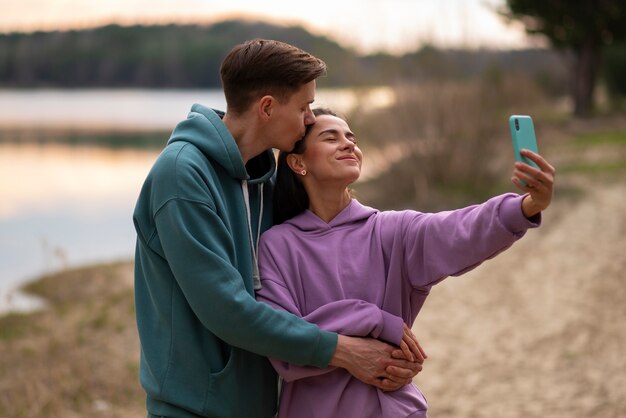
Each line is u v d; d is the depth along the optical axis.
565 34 21.69
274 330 2.11
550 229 9.64
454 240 2.20
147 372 2.26
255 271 2.32
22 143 28.09
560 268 7.80
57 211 14.43
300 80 2.27
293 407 2.32
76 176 19.28
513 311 6.52
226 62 2.31
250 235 2.34
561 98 27.08
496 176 10.71
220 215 2.20
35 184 17.89
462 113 10.66
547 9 21.22
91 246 11.33
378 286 2.33
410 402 2.29
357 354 2.19
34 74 68.38
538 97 16.38
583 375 4.96
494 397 4.73
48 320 6.79
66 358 5.62
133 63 64.88
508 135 10.99
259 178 2.41
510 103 12.57
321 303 2.30
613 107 24.72
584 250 8.47
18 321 6.77
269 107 2.28
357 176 2.39
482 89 11.02
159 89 65.06
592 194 11.68
